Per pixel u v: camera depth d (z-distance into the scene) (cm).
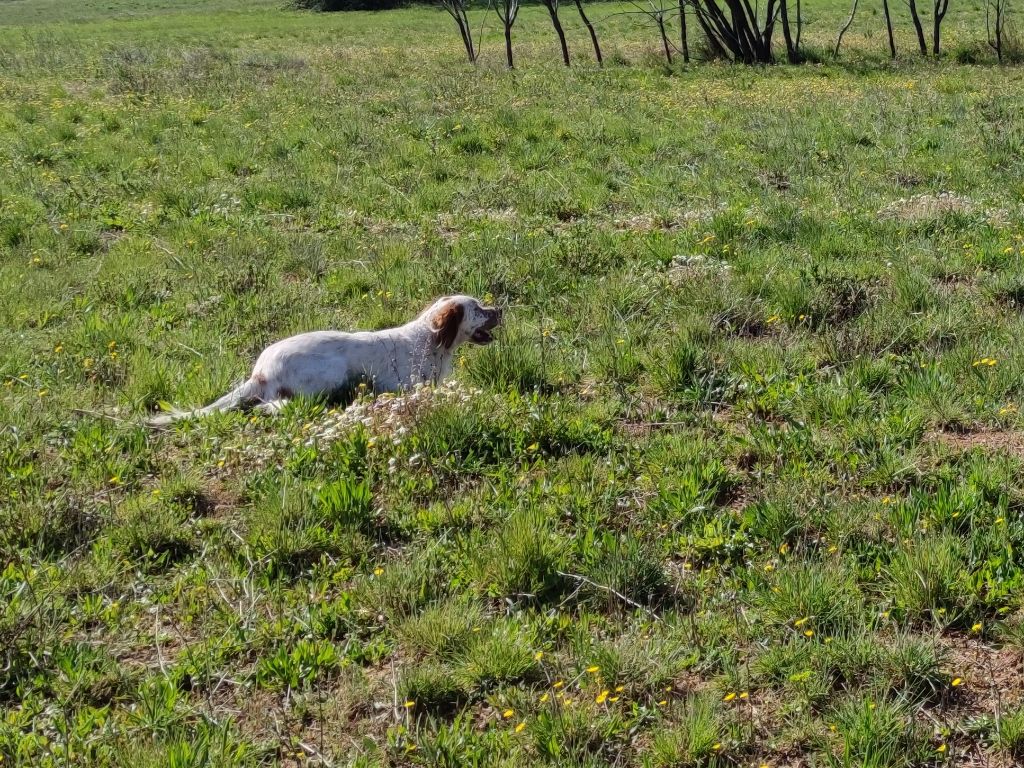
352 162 1466
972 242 1017
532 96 2041
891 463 589
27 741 402
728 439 636
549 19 4728
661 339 802
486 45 3594
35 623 465
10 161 1512
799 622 461
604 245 1034
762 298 871
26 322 868
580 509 564
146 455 624
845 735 405
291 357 687
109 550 527
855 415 664
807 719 419
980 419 660
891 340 777
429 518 556
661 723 421
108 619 482
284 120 1780
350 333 712
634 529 548
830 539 530
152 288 952
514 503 569
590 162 1459
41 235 1120
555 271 961
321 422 648
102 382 738
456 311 716
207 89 2219
